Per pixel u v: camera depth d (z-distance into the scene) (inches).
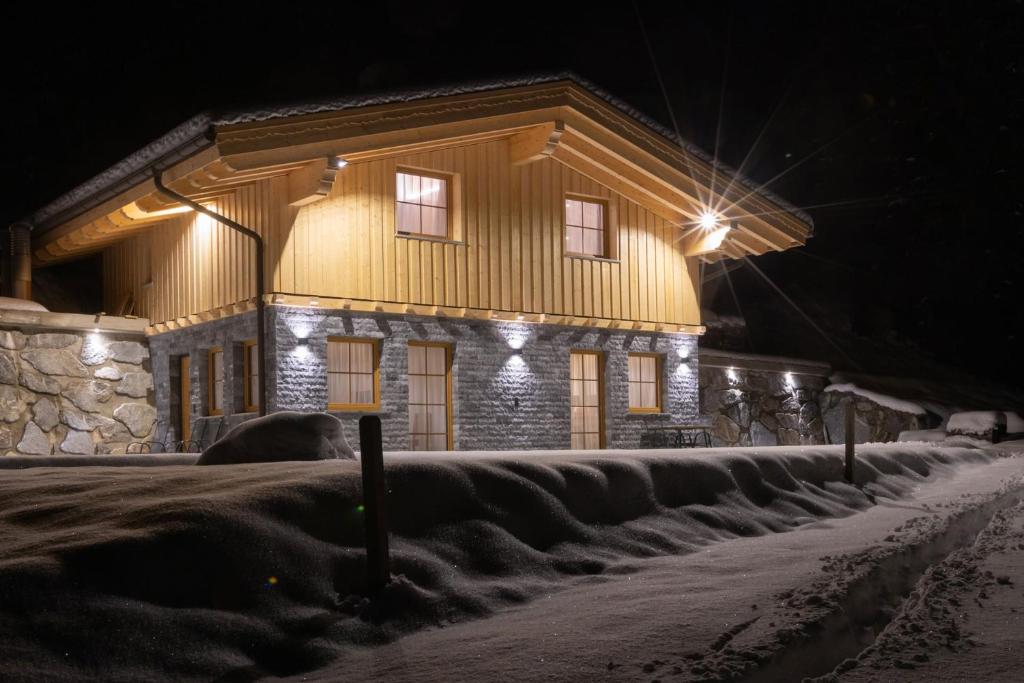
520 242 578.6
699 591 193.0
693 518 283.6
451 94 507.2
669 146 610.5
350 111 470.3
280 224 481.1
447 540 211.9
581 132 573.0
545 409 583.5
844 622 167.6
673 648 145.6
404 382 522.9
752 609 169.9
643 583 207.2
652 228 652.7
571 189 610.5
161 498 197.0
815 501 343.0
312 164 466.6
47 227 629.0
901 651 154.4
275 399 472.4
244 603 166.9
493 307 559.2
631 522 264.2
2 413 519.5
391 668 147.9
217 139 425.7
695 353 675.4
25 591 146.5
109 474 242.8
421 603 181.8
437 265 537.0
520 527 229.8
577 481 255.8
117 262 663.1
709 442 649.0
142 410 585.3
